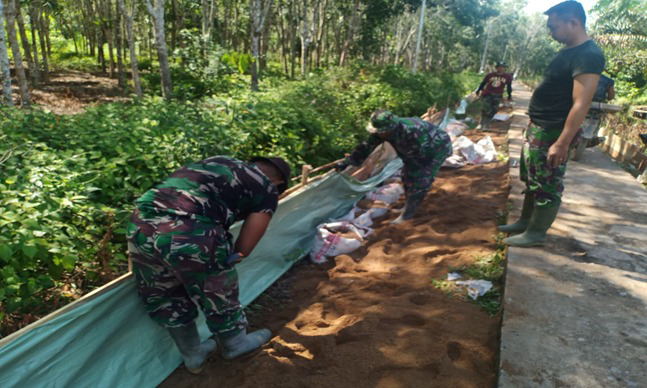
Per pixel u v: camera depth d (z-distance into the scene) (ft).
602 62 10.77
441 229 16.51
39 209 11.96
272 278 13.51
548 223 12.92
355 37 91.81
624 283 11.24
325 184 16.62
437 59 159.63
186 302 8.81
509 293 10.67
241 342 9.68
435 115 35.53
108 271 12.34
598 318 9.78
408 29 132.57
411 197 17.29
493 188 21.58
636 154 25.94
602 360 8.50
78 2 92.53
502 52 219.61
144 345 9.30
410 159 16.98
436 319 10.79
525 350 8.75
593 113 22.47
